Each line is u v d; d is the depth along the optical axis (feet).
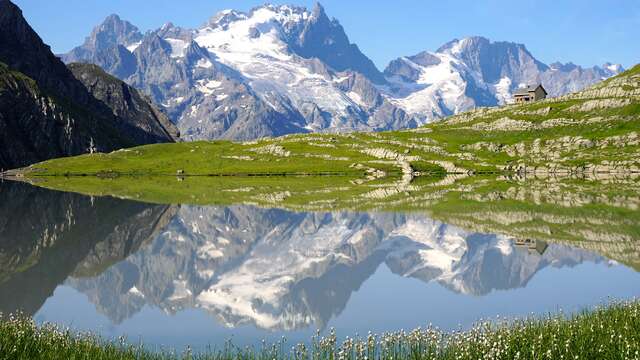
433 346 77.82
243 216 304.09
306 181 546.26
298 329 116.88
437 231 249.75
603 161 615.57
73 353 75.77
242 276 176.14
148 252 210.79
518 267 176.04
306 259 203.41
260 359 83.76
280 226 275.59
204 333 114.83
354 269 184.65
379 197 383.24
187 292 153.99
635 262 175.73
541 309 127.95
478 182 509.35
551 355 71.31
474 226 255.09
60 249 206.80
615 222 248.93
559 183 483.10
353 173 637.30
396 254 209.05
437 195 386.93
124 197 391.86
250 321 124.88
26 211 308.60
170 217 297.53
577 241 209.87
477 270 174.60
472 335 81.87
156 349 101.65
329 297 146.20
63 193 423.23
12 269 173.06
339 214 306.76
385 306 135.44
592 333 80.18
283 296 148.56
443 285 157.89
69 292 148.66
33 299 140.77
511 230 240.12
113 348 82.07
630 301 105.19
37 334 82.94
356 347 78.33
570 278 158.81
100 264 185.98
